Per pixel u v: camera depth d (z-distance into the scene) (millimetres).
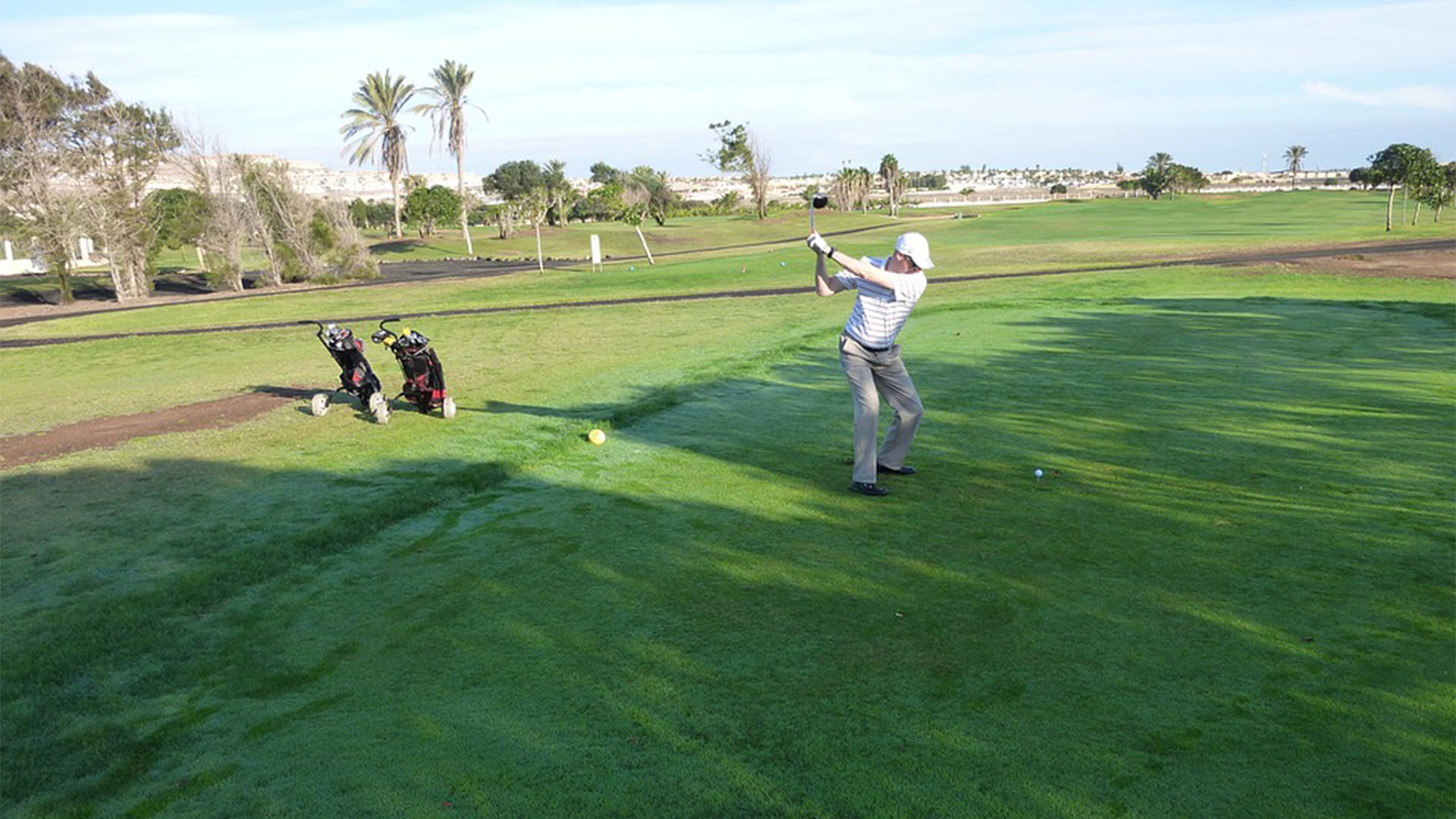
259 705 4098
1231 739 3656
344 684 4270
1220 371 11703
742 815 3242
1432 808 3215
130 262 43688
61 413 11531
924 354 13438
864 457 7062
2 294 46625
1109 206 99438
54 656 4586
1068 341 14336
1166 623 4695
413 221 88812
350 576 5594
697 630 4734
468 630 4805
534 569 5645
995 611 4883
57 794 3490
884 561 5637
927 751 3613
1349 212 74562
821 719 3859
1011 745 3645
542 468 8016
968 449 8266
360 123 82375
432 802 3355
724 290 26844
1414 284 21828
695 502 6934
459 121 78125
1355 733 3678
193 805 3389
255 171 48344
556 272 41062
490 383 12375
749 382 11867
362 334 19781
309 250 48469
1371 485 6941
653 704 4004
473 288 33344
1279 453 7875
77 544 6230
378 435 9398
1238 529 6066
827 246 6840
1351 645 4422
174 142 45781
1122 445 8266
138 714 4059
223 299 36781
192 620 5008
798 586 5277
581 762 3580
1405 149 47094
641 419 9852
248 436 9461
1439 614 4730
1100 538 5961
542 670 4352
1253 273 24781
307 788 3467
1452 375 11164
